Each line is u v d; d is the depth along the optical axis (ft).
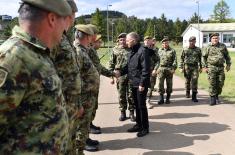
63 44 11.19
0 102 5.92
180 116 27.37
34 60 6.26
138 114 22.53
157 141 20.84
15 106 6.08
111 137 21.72
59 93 6.54
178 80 52.03
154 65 30.81
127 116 27.25
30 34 6.40
